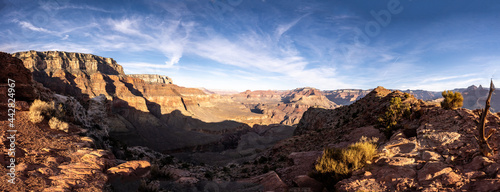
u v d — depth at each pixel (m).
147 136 179.88
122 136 160.00
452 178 6.64
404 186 7.09
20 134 10.45
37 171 7.32
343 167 9.25
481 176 6.34
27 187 6.25
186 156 137.50
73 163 8.86
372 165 9.20
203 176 15.62
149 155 30.73
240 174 20.28
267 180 10.95
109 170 9.11
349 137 21.69
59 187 6.64
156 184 9.90
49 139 11.04
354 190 7.58
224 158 131.50
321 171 9.76
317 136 32.66
